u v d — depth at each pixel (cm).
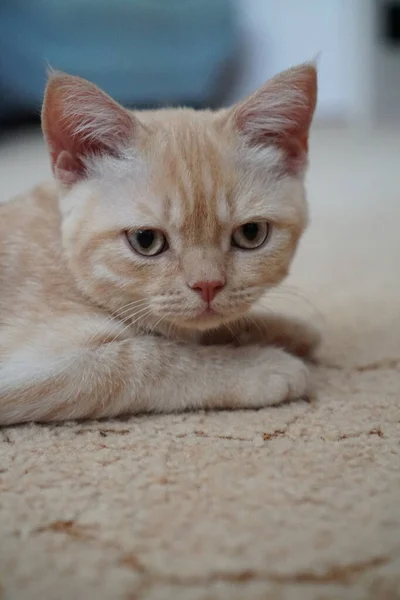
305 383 32
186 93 115
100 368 31
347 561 22
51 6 106
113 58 109
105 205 31
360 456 27
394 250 53
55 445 28
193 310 31
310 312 41
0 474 26
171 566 22
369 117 127
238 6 127
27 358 31
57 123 32
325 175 87
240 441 28
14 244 34
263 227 32
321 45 134
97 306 32
